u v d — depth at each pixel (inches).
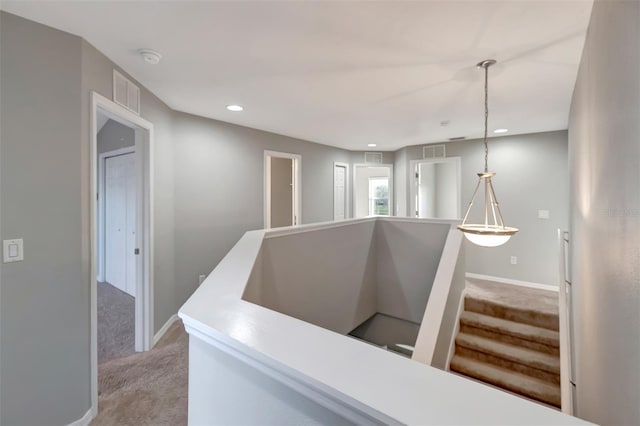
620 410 38.0
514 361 117.4
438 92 113.0
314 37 75.8
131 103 100.1
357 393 23.4
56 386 73.1
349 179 244.2
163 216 125.7
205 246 148.9
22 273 68.4
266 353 29.3
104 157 186.7
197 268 145.8
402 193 233.0
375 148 238.4
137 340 112.3
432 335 100.7
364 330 177.3
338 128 170.9
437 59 86.9
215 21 69.5
